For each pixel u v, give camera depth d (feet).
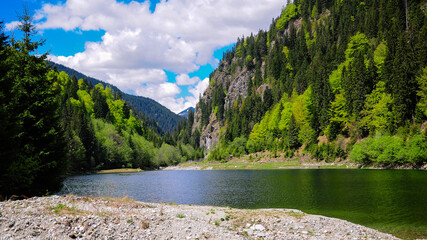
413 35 262.88
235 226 53.62
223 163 456.86
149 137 648.38
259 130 463.01
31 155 71.92
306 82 465.88
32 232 36.68
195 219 54.54
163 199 111.45
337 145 285.43
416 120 211.20
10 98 67.31
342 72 332.60
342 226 57.88
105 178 235.61
